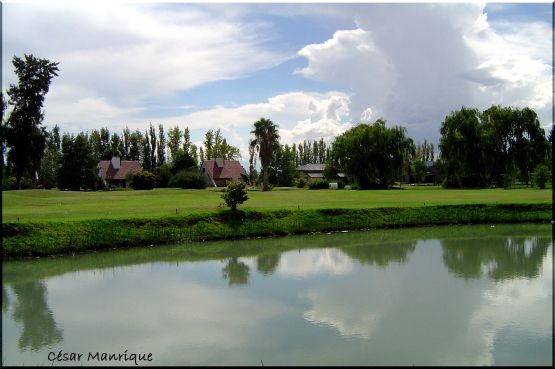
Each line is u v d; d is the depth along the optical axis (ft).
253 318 51.37
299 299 58.49
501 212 133.39
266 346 43.50
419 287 63.52
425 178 412.77
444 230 118.93
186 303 57.41
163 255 88.99
